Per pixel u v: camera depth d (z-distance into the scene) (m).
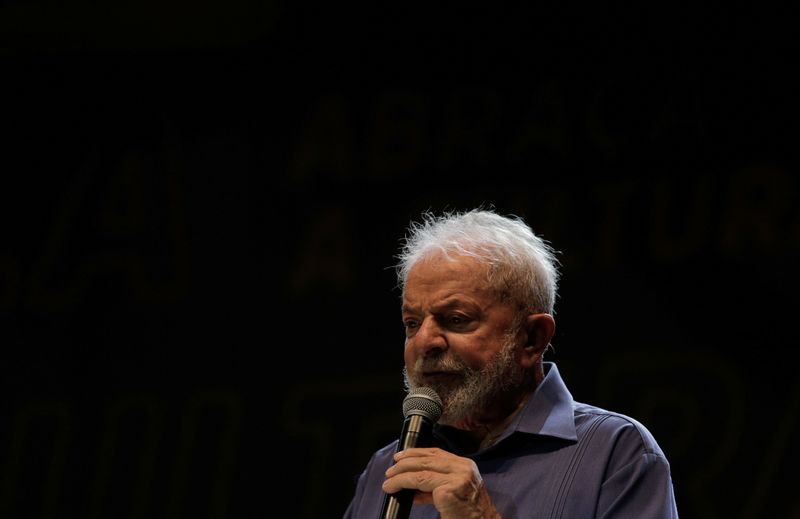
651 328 10.06
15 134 13.00
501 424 4.77
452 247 4.67
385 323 11.20
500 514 4.41
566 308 10.38
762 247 9.80
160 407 11.89
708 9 10.41
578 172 10.65
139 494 11.71
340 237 11.59
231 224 12.12
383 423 10.96
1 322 12.66
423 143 11.44
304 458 11.18
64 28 13.02
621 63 10.68
